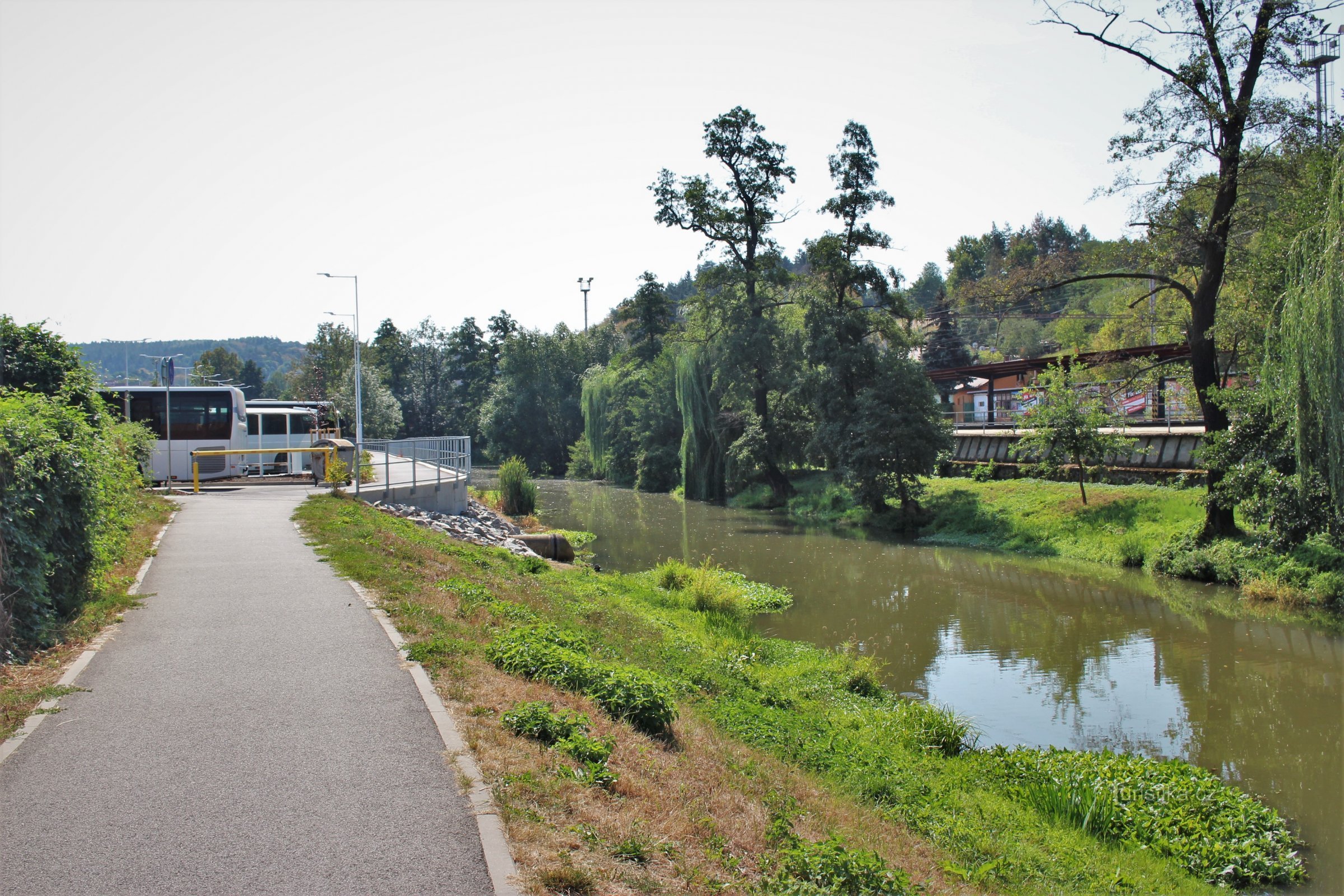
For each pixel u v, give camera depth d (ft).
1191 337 86.02
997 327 313.94
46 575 30.89
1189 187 81.25
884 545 113.09
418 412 401.29
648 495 203.00
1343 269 60.13
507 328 414.21
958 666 56.13
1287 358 64.49
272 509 70.64
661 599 65.98
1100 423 108.17
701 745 27.96
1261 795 36.29
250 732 22.26
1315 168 68.80
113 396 101.24
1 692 24.53
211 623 33.50
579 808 19.04
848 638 63.87
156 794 18.58
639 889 15.99
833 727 38.09
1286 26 75.46
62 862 15.66
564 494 208.44
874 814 27.71
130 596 37.24
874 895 18.76
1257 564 77.36
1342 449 61.11
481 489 176.45
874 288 142.61
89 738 21.70
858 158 141.08
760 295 166.30
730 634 56.24
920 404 128.98
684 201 160.35
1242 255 80.02
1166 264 84.79
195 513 67.82
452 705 24.59
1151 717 46.16
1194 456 81.10
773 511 157.48
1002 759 36.91
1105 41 81.10
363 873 15.47
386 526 66.44
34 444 30.68
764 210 163.43
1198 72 77.30
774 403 172.14
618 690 27.84
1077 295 284.20
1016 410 176.86
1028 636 64.54
